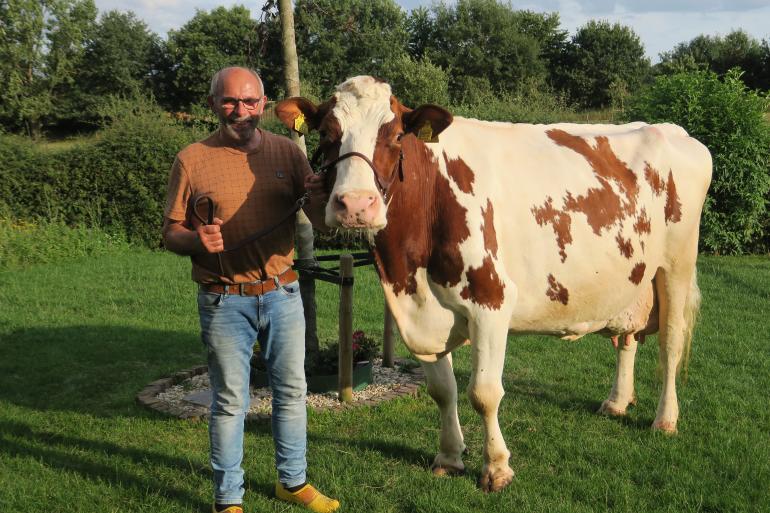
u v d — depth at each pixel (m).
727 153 12.55
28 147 14.68
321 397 5.48
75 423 5.00
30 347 6.96
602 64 62.25
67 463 4.31
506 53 58.69
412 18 60.94
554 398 5.52
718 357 6.67
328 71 40.47
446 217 3.79
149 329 7.72
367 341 5.94
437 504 3.74
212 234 3.01
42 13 52.84
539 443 4.59
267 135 3.49
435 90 38.38
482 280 3.80
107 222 14.74
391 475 4.14
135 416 5.15
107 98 53.88
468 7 59.09
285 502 3.77
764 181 12.63
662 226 4.82
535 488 3.97
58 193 14.63
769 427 4.85
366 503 3.80
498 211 3.98
